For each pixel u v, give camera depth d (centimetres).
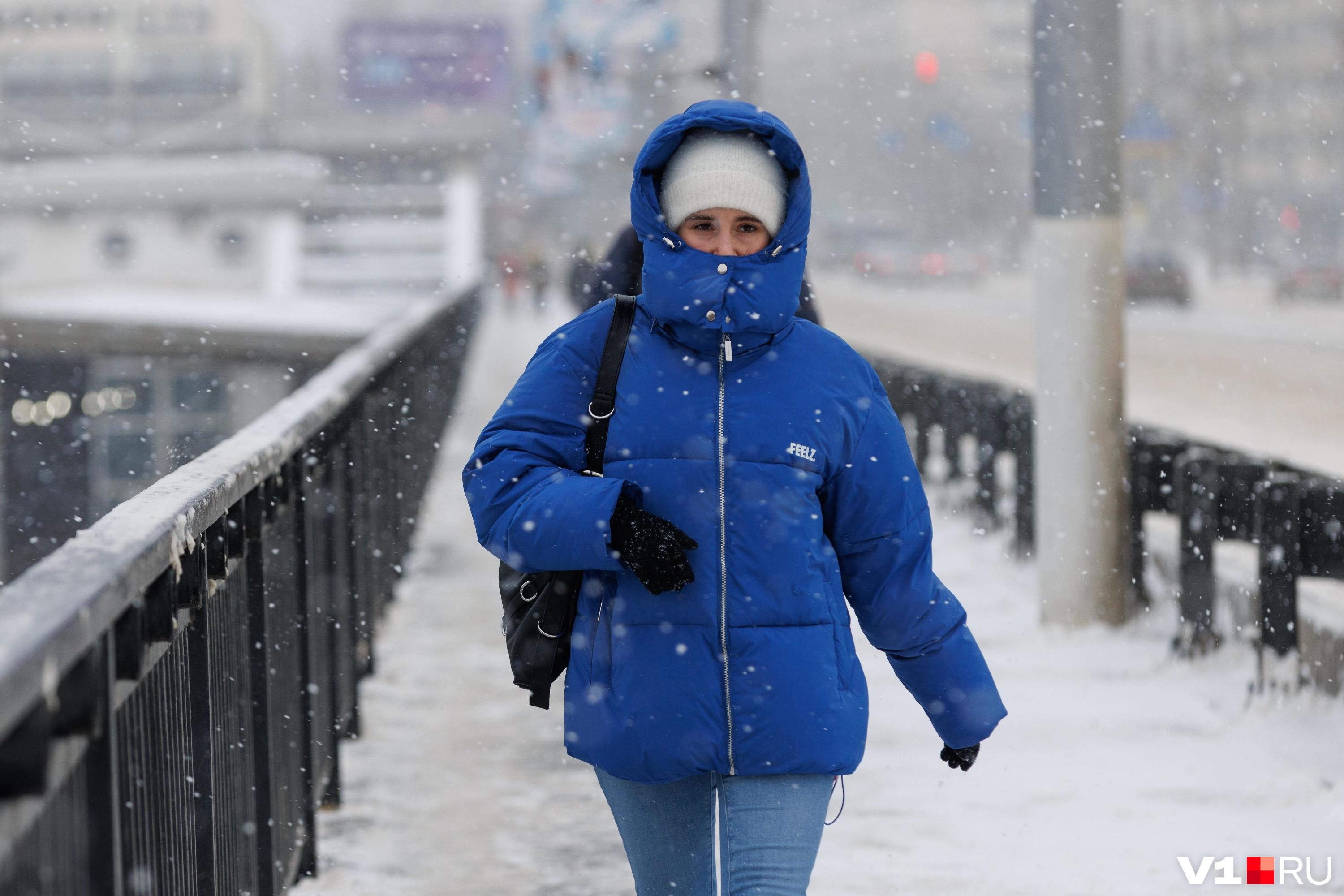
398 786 1513
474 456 777
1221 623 2028
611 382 766
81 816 554
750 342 763
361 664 1852
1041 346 2212
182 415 7269
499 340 10962
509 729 1725
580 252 2748
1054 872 1272
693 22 6756
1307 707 1714
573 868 1273
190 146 16812
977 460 3112
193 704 823
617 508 727
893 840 1360
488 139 14775
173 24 17412
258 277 13600
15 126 16650
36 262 13650
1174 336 10494
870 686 1948
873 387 796
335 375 1675
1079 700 1820
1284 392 6462
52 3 17075
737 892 755
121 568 573
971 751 826
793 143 755
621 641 751
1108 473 2188
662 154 763
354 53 19000
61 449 7344
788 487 748
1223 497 1969
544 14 10550
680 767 742
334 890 1219
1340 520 1727
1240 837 1348
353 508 1769
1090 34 2133
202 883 827
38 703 459
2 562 7350
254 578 1013
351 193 14200
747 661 738
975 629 2239
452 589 2614
